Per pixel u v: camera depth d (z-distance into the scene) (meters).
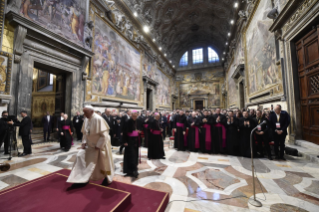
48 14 6.62
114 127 7.53
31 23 5.76
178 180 3.20
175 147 6.57
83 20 8.60
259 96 9.04
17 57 5.59
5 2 5.18
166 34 21.36
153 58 19.36
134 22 14.59
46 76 15.56
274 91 7.13
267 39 7.83
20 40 5.60
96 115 2.61
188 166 4.10
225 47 21.67
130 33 13.65
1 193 2.12
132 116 3.68
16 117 5.38
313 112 4.97
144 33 16.62
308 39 5.09
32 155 5.03
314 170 3.66
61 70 7.76
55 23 6.92
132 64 14.27
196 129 5.98
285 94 6.15
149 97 19.23
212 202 2.38
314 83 4.89
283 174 3.45
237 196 2.54
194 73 28.20
